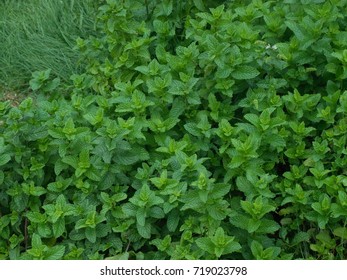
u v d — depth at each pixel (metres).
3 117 2.18
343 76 2.19
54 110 2.24
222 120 2.10
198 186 1.93
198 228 1.98
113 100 2.22
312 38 2.23
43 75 2.38
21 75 2.64
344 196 1.96
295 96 2.17
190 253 1.96
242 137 2.08
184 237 1.97
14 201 2.09
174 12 2.52
